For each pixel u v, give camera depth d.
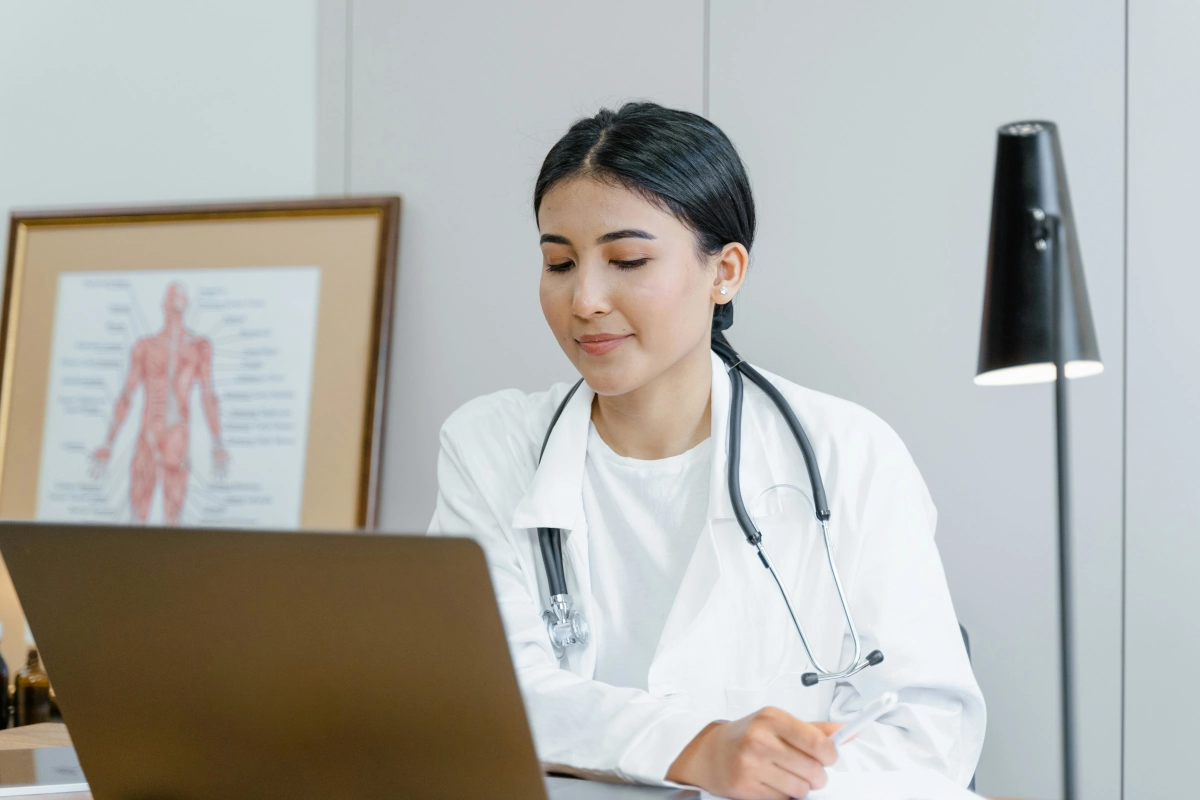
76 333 2.40
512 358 2.22
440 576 0.66
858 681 1.09
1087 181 1.92
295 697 0.73
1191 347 1.86
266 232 2.33
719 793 0.85
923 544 1.17
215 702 0.76
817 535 1.18
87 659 0.79
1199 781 1.83
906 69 2.02
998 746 1.93
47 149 2.47
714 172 1.14
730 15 2.12
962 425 1.97
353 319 2.27
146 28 2.45
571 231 1.10
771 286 2.07
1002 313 1.61
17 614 2.28
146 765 0.81
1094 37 1.92
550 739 0.98
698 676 1.13
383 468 2.28
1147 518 1.87
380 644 0.69
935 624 1.12
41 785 0.93
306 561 0.69
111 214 2.40
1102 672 1.88
